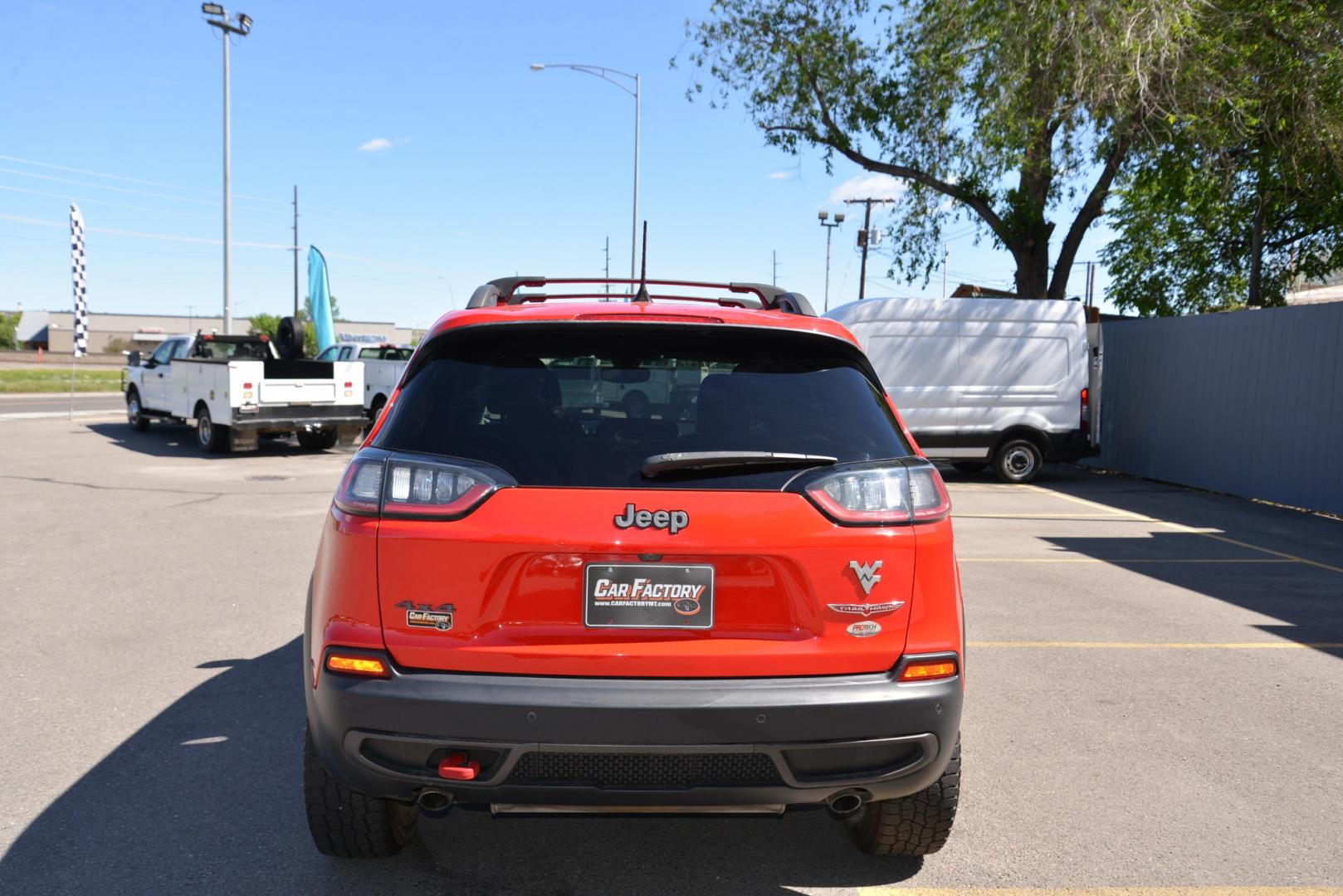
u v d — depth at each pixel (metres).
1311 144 15.50
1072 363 14.57
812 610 2.53
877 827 3.02
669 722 2.40
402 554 2.47
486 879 3.02
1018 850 3.27
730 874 3.09
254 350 18.44
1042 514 11.38
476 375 2.67
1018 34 15.88
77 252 27.23
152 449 16.88
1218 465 13.82
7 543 8.35
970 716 4.60
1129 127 16.61
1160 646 5.86
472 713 2.40
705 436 2.60
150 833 3.26
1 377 46.69
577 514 2.47
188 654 5.31
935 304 14.41
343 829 2.92
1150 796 3.72
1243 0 15.71
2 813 3.39
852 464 2.61
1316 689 5.09
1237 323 13.49
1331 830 3.45
